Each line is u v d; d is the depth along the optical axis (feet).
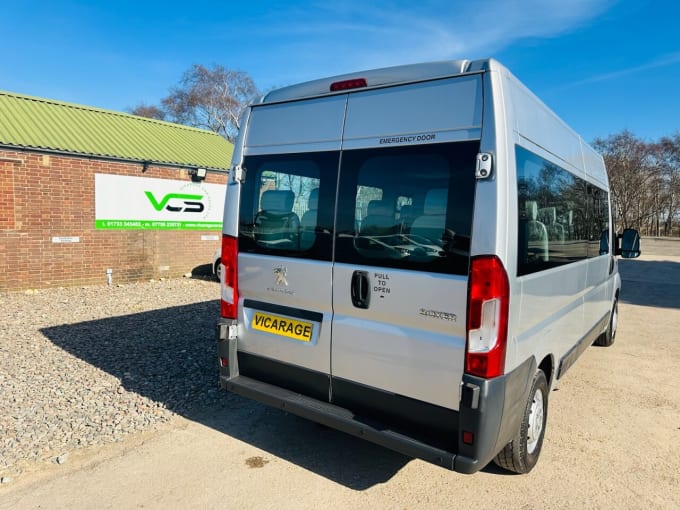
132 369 17.16
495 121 8.34
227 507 9.51
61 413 13.46
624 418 14.16
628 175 150.00
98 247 36.70
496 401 8.45
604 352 21.26
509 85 8.91
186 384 15.87
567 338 13.14
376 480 10.58
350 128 10.13
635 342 23.16
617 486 10.53
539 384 10.91
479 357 8.38
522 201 9.12
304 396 10.93
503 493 10.17
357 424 9.65
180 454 11.51
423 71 9.16
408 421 9.37
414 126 9.22
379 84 9.71
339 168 10.23
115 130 42.06
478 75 8.57
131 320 24.91
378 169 9.66
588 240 15.42
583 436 12.95
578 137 14.49
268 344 11.44
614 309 22.12
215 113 144.87
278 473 10.78
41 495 9.74
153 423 13.08
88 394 14.82
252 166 11.82
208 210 43.70
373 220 9.68
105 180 36.63
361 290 9.79
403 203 9.28
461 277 8.54
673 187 150.51
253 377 11.94
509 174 8.49
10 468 10.66
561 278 11.98
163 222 40.50
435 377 8.92
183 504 9.57
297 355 10.93
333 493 10.06
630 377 17.84
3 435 12.09
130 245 38.60
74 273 35.58
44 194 33.58
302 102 10.96
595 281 16.84
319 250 10.49
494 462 10.83
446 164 8.79
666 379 17.69
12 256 32.50
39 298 30.86
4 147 31.37
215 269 40.37
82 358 18.31
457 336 8.67
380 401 9.72
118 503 9.55
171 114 150.10
